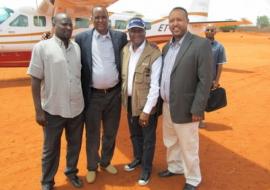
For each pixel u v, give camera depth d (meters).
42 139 5.70
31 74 3.48
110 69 3.94
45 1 10.32
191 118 3.68
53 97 3.59
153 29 13.86
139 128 4.43
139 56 3.84
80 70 3.74
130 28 3.71
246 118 7.19
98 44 3.88
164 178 4.34
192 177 3.99
